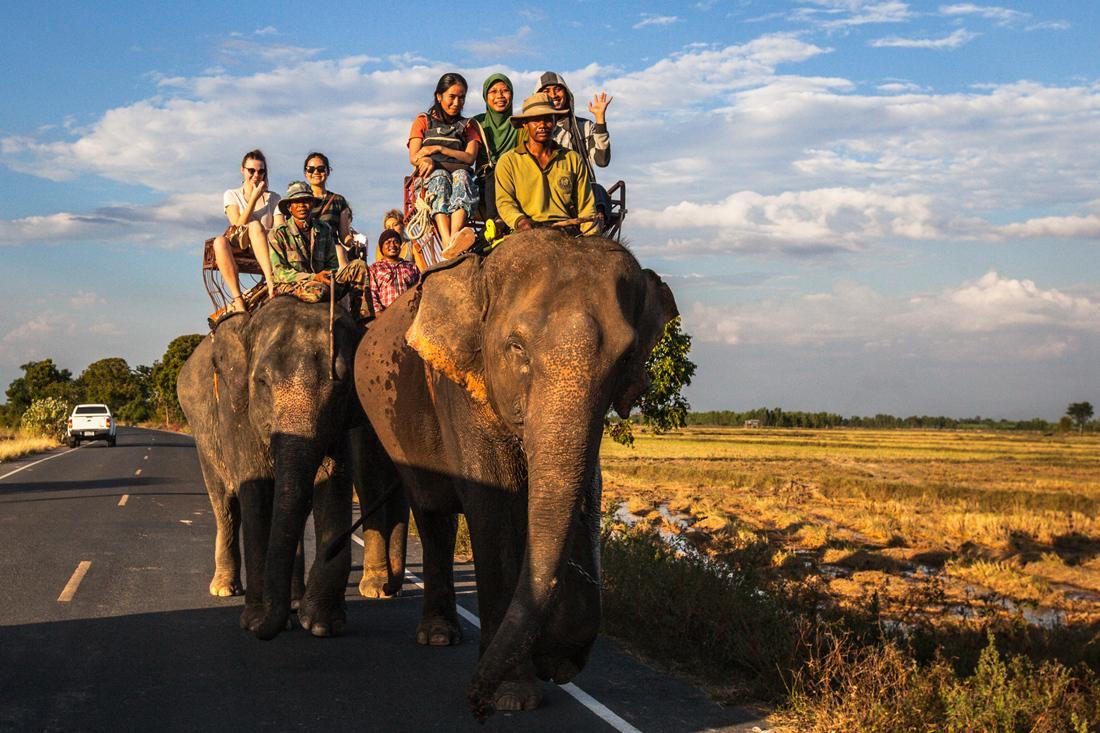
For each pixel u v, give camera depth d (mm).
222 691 6750
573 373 4617
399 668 7391
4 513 18453
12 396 117062
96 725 5996
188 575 11594
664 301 5316
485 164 7602
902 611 11820
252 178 9625
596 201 6918
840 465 61469
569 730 5965
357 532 15734
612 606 9125
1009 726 6078
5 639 8266
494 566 5820
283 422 7578
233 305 8812
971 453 92938
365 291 8617
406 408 6918
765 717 6410
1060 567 17891
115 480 27094
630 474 43406
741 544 16594
